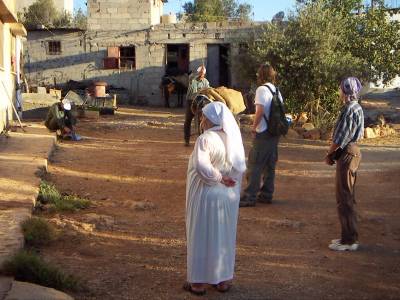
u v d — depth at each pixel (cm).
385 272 586
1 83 1553
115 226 729
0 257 530
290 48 1862
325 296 518
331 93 1884
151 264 591
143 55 3341
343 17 2094
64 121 1532
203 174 479
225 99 1055
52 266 529
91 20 3338
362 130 637
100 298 491
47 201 834
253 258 621
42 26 3338
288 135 1723
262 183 928
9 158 1118
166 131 1845
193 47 3291
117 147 1453
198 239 496
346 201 647
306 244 677
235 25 3244
